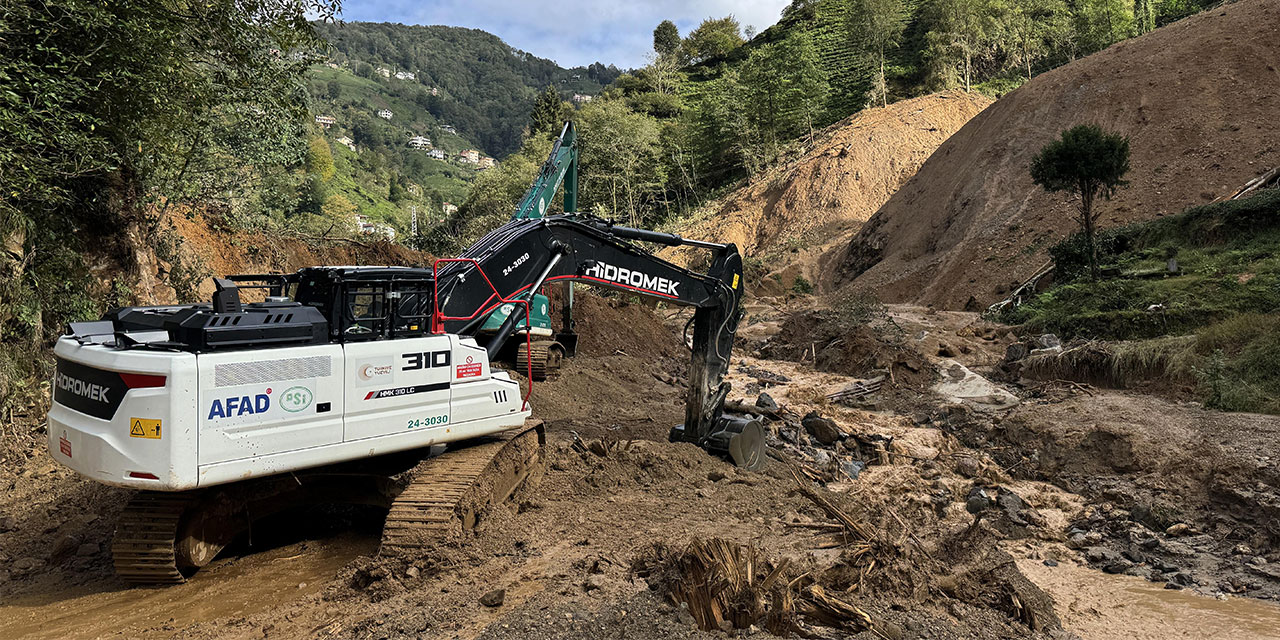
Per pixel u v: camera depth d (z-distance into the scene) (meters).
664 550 5.56
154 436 5.10
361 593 5.34
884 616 4.86
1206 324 16.58
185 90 10.56
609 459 8.66
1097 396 13.91
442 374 6.53
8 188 9.20
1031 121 35.03
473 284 7.48
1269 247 19.58
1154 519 9.53
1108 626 6.62
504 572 5.53
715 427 10.03
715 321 9.94
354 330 6.20
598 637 4.39
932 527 8.05
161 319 5.95
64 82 8.89
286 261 19.47
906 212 38.66
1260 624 6.65
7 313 9.89
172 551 5.61
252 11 10.98
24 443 9.33
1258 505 9.11
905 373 16.95
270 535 7.05
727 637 4.48
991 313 23.64
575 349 18.11
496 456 6.83
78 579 6.14
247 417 5.39
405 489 6.14
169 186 13.44
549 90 97.88
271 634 4.78
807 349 20.94
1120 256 22.78
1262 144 26.66
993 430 13.15
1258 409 12.12
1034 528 9.50
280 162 19.42
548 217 8.40
